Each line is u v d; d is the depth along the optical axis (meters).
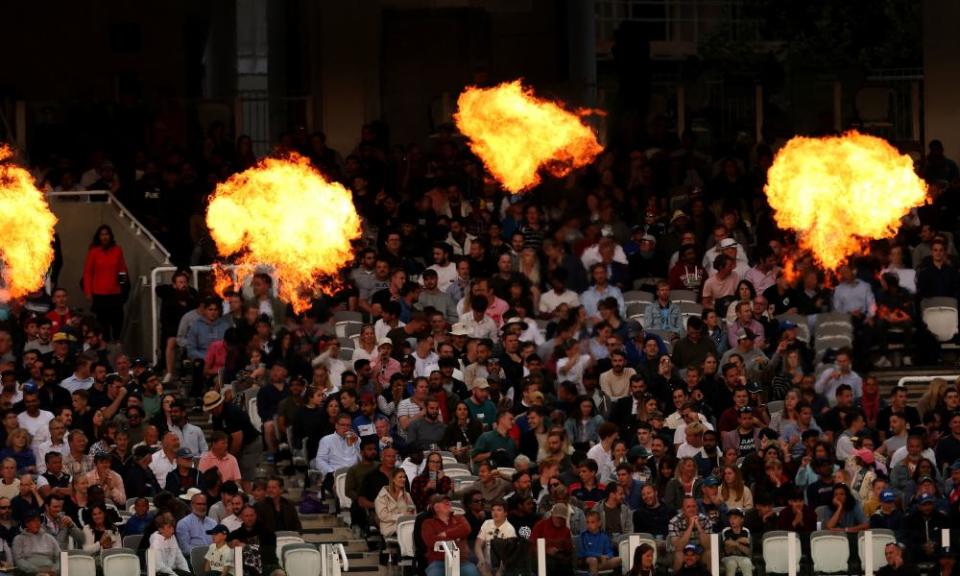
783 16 148.75
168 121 98.44
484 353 71.12
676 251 83.56
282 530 61.25
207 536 59.88
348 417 65.94
